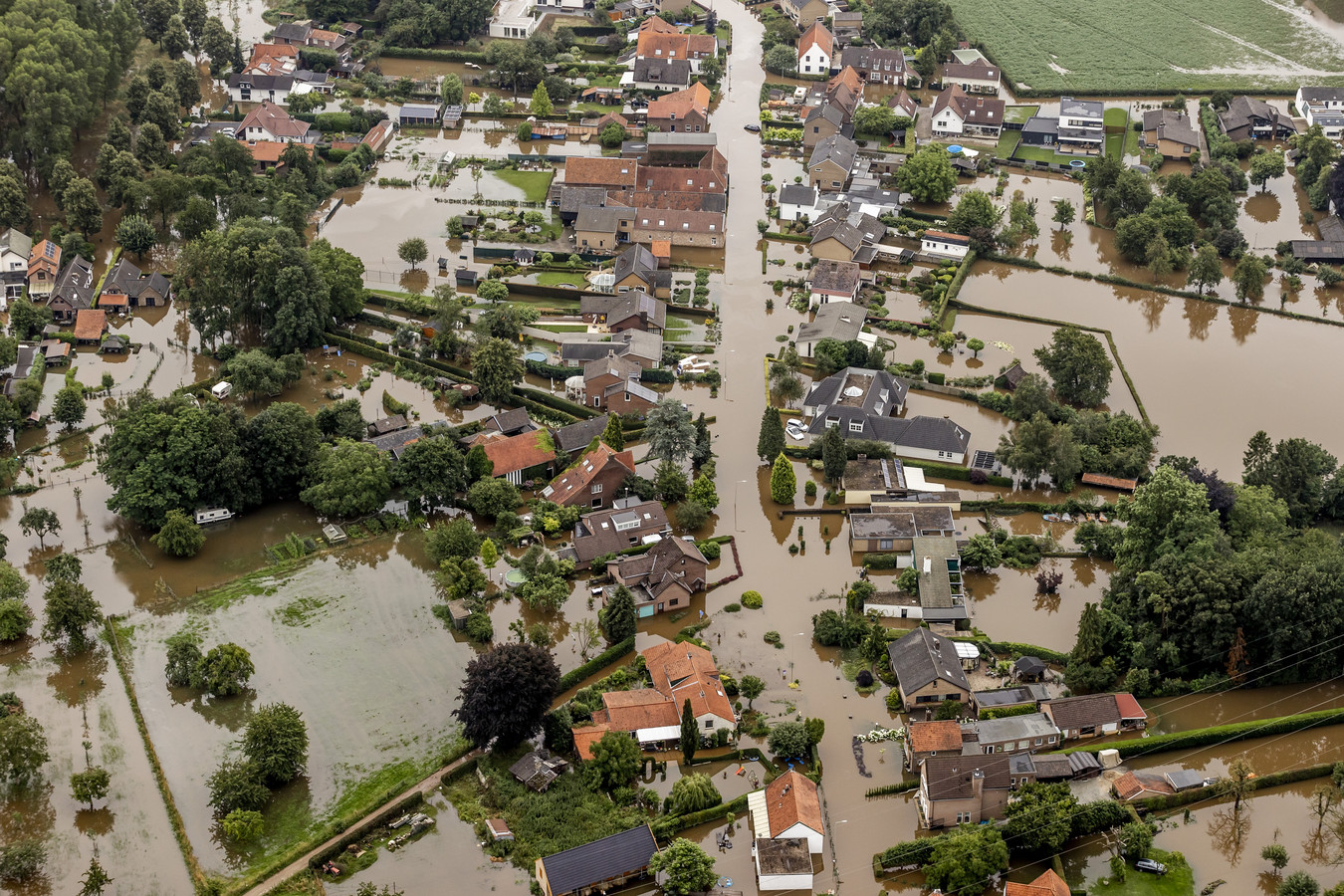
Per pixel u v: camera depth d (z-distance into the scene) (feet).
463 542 608.19
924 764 479.41
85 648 556.10
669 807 486.79
